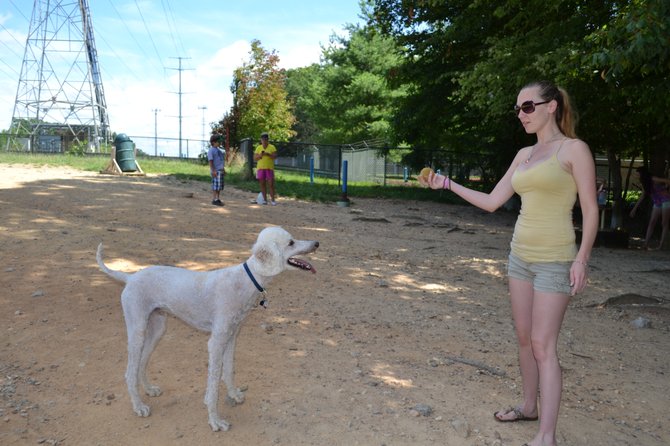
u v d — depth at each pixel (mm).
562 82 10789
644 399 4836
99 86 47906
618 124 15508
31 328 5500
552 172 3533
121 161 21672
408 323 6520
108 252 8273
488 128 22672
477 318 6930
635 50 7957
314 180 28781
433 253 11125
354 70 42969
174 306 4051
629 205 22500
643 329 6898
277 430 3992
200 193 17125
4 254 7734
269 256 3834
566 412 4469
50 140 42156
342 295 7406
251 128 37031
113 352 5125
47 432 3871
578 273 3428
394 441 3900
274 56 36969
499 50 12477
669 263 11188
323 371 4984
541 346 3623
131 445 3775
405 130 24812
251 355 5250
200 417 4145
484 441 3949
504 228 16406
